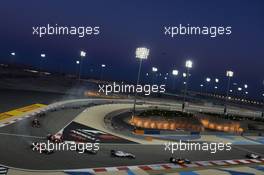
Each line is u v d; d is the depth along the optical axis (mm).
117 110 133625
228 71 160000
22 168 49062
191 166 64062
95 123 95625
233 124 129875
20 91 136000
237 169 66625
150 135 88750
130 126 107500
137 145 75500
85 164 55188
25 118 85188
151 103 181500
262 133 119250
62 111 104938
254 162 75000
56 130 77500
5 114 86750
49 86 176000
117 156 62656
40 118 88062
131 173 54125
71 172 50312
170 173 57250
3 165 49125
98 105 135000
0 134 66125
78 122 91812
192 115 120562
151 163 62000
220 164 69188
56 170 50250
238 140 102688
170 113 116812
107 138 77688
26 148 59219
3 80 162125
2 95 116875
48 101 120875
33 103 110500
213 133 106688
